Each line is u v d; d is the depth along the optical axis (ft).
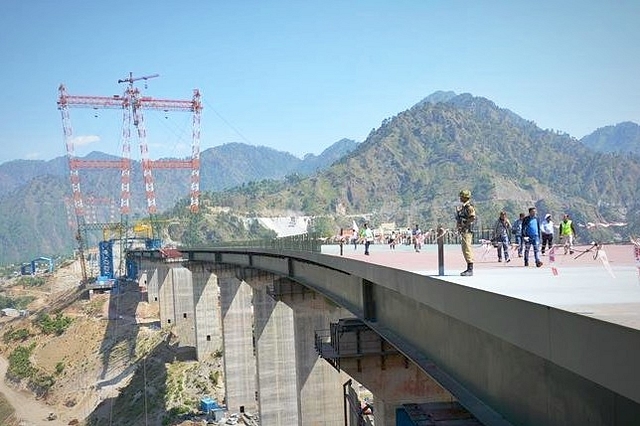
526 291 42.83
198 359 395.55
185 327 453.17
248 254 239.30
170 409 334.65
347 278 107.65
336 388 170.50
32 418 444.96
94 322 615.16
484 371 48.96
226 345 311.88
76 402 453.17
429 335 64.39
